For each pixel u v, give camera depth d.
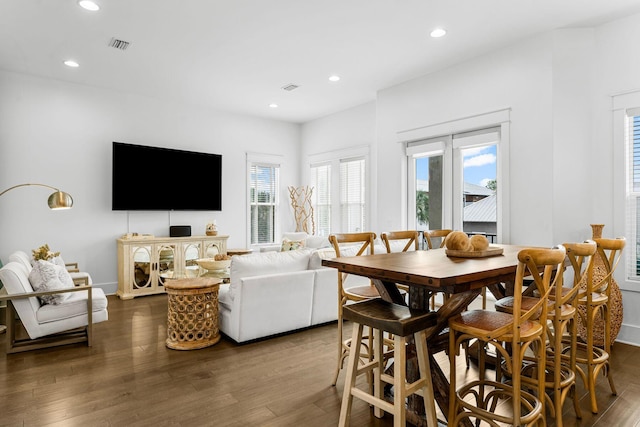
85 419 2.10
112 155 5.32
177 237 5.54
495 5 3.19
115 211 5.38
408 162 5.05
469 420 1.95
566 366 2.25
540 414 1.71
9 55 4.14
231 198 6.55
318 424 2.06
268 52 4.09
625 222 3.38
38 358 2.98
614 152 3.43
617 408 2.26
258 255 3.46
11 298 2.94
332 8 3.21
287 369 2.78
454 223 4.54
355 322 1.83
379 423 2.08
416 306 2.02
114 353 3.09
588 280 2.27
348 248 3.98
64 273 3.55
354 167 6.26
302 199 7.32
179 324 3.23
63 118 4.98
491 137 4.14
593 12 3.30
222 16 3.33
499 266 1.87
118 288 5.31
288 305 3.51
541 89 3.70
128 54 4.12
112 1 3.07
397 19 3.41
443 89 4.54
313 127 7.08
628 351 3.16
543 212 3.69
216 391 2.43
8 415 2.14
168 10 3.22
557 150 3.61
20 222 4.69
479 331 1.69
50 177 4.89
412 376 2.07
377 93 5.39
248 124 6.74
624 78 3.38
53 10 3.20
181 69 4.57
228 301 3.41
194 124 6.12
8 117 4.61
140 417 2.12
